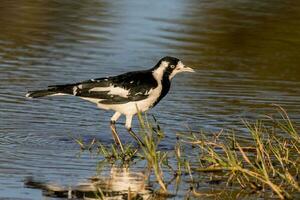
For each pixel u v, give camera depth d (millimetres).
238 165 12055
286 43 21469
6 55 19344
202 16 23656
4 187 11211
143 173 12164
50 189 11211
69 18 23094
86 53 19812
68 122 14875
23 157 12625
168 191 11383
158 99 14477
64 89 14141
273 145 13633
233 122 15094
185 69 14602
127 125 14203
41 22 22547
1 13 23234
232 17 23719
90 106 16062
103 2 25281
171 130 14523
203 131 14445
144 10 24234
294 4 25281
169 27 22406
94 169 12289
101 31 21844
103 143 13750
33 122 14672
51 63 18844
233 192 11438
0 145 13172
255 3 25375
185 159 12656
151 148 12117
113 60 19297
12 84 17094
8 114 15039
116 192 11234
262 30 22484
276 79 18359
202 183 11828
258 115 15586
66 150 13188
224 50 20641
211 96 16859
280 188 11422
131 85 14164
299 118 15414
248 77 18391
